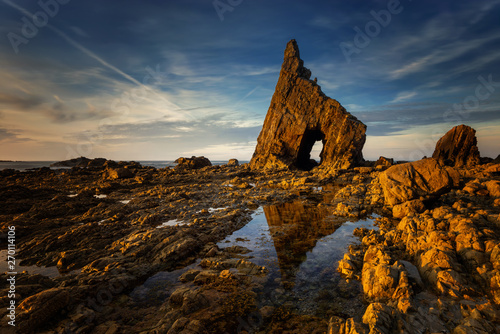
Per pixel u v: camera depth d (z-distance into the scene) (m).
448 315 4.48
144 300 5.96
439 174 11.27
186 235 9.45
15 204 16.22
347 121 34.97
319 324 4.84
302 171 37.31
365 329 4.21
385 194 12.60
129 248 8.72
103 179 32.69
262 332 4.67
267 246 9.22
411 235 7.77
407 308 4.66
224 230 11.05
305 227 11.34
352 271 6.80
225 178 34.00
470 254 5.86
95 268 7.38
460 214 8.47
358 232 10.23
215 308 5.41
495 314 4.28
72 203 15.91
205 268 7.62
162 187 25.55
